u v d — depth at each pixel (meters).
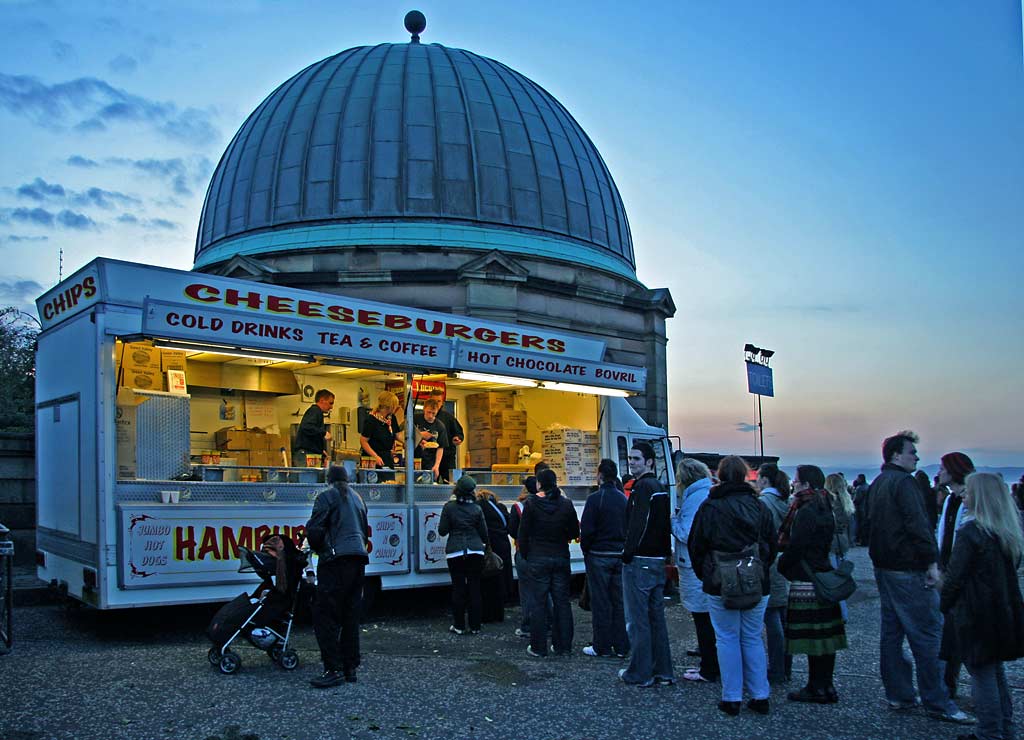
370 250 23.66
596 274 26.06
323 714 6.87
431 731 6.55
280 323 10.77
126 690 7.41
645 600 8.01
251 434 13.08
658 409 27.06
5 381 26.48
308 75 27.95
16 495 15.57
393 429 13.91
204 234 27.03
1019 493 16.11
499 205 25.03
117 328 9.96
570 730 6.65
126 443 10.48
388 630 10.95
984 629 6.20
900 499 7.07
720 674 7.54
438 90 26.27
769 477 9.17
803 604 7.41
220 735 6.30
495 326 13.45
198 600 10.12
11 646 9.23
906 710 7.23
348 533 7.84
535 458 15.65
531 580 9.36
